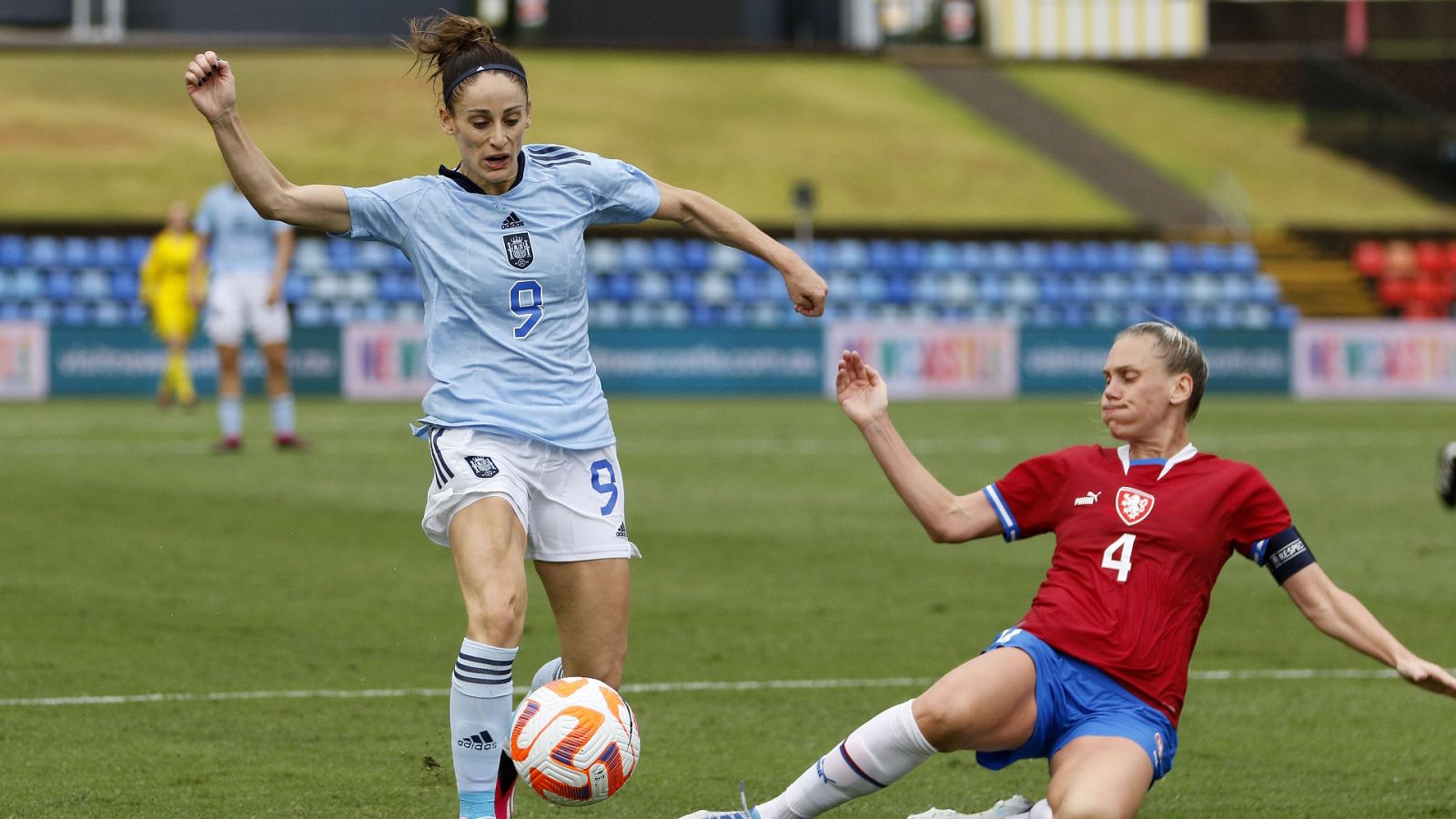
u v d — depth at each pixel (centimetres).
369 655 2567
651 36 15888
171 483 4528
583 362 1706
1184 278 11400
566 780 1517
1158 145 14362
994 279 11175
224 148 1588
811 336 8644
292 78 14025
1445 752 2056
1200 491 1508
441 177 1683
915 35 16625
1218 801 1831
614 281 10638
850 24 16800
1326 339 8956
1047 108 15000
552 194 1691
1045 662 1464
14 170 12175
